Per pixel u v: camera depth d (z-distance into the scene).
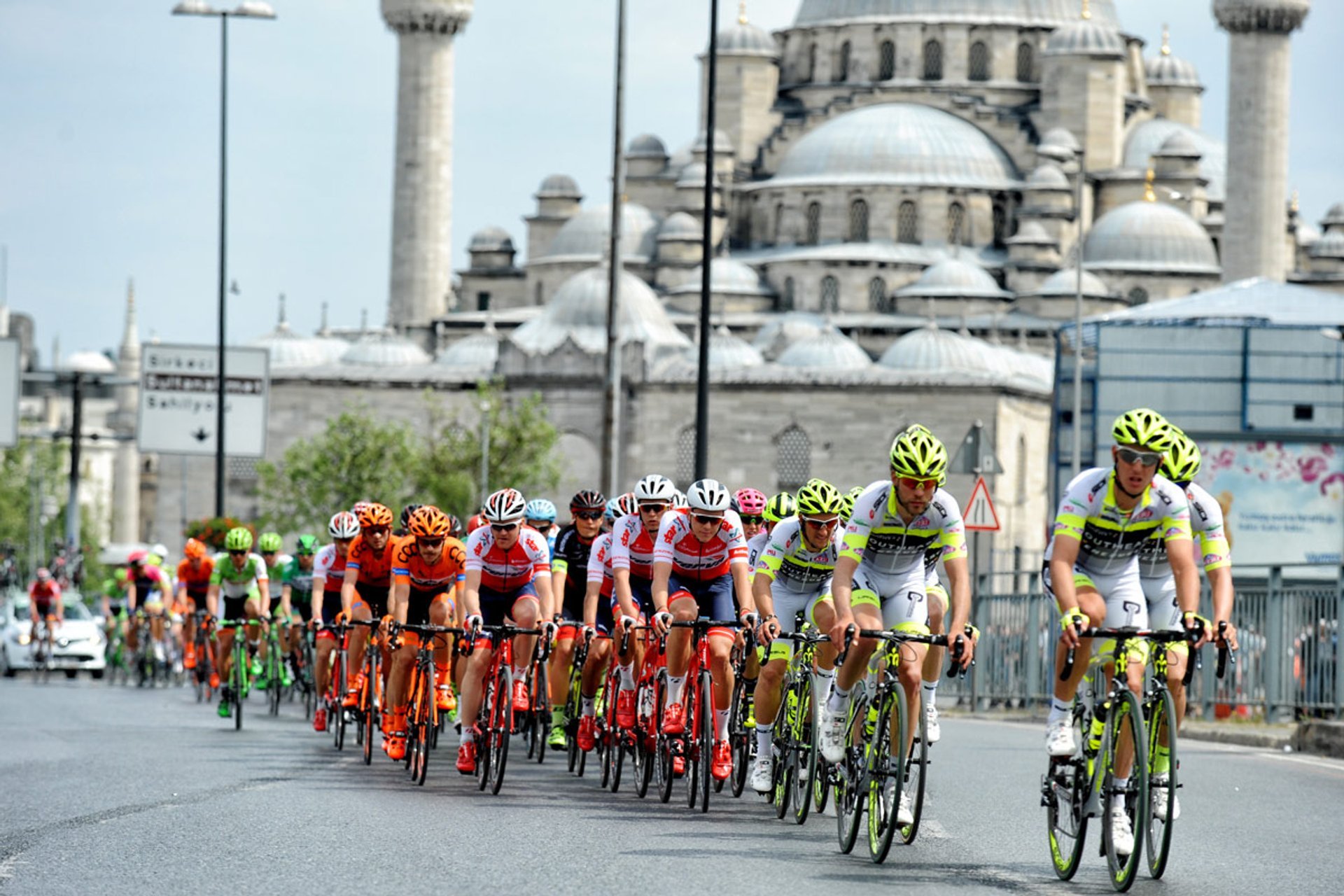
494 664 28.23
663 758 26.42
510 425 179.62
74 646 74.62
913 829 20.64
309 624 44.44
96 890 18.31
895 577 22.36
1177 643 19.86
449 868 19.75
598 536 31.14
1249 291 88.12
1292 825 24.47
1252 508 75.75
